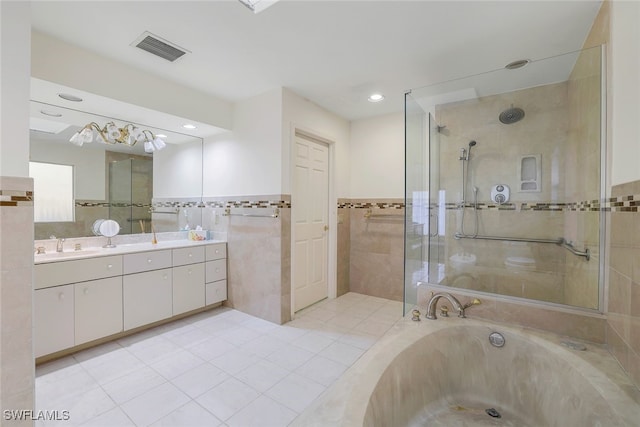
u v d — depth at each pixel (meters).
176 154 3.44
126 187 3.03
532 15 1.77
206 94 3.03
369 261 3.84
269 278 2.95
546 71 2.29
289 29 1.94
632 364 1.33
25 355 1.36
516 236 2.63
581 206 2.08
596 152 1.81
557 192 2.46
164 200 3.35
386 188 3.70
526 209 2.59
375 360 1.51
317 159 3.53
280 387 1.88
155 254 2.71
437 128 2.82
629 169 1.41
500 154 2.67
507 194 2.65
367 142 3.83
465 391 1.80
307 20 1.84
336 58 2.32
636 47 1.36
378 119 3.74
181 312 2.92
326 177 3.68
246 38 2.05
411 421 1.55
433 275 2.69
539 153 2.53
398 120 3.60
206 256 3.15
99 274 2.35
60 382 1.91
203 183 3.69
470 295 2.07
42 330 2.06
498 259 2.69
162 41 2.08
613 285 1.56
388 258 3.69
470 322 1.93
